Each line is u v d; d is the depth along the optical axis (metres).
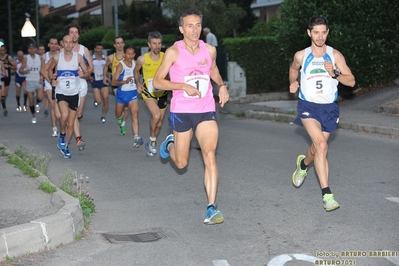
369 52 17.98
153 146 11.63
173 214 7.68
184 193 8.78
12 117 19.67
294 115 16.42
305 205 7.92
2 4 62.03
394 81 18.81
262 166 10.52
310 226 7.02
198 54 7.05
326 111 7.70
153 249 6.35
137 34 38.53
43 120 18.66
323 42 7.50
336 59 7.62
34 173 8.95
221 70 22.98
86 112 20.44
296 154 11.59
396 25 18.02
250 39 22.28
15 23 62.50
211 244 6.48
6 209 7.09
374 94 18.14
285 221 7.25
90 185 9.39
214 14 31.41
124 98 12.89
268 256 6.06
